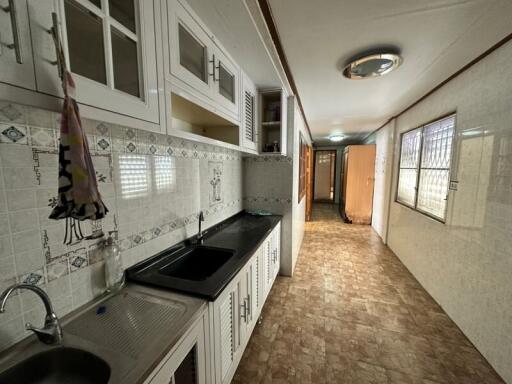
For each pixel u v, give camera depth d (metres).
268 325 1.98
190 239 1.71
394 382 1.46
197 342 0.95
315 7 1.22
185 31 1.08
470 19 1.31
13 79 0.49
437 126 2.44
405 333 1.88
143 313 0.93
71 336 0.82
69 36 0.65
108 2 0.71
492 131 1.58
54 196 0.85
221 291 1.12
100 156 1.02
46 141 0.82
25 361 0.73
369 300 2.35
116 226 1.11
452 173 2.05
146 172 1.29
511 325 1.41
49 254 0.84
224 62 1.46
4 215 0.72
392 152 3.79
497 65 1.55
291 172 2.66
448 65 1.85
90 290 1.00
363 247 3.89
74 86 0.59
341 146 7.88
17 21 0.49
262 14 1.23
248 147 1.97
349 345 1.76
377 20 1.33
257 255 1.80
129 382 0.64
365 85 2.33
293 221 2.82
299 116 3.25
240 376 1.50
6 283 0.73
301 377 1.50
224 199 2.29
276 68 1.81
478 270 1.69
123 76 0.79
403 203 3.32
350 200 5.53
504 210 1.46
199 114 1.39
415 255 2.82
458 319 1.93
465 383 1.46
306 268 3.09
